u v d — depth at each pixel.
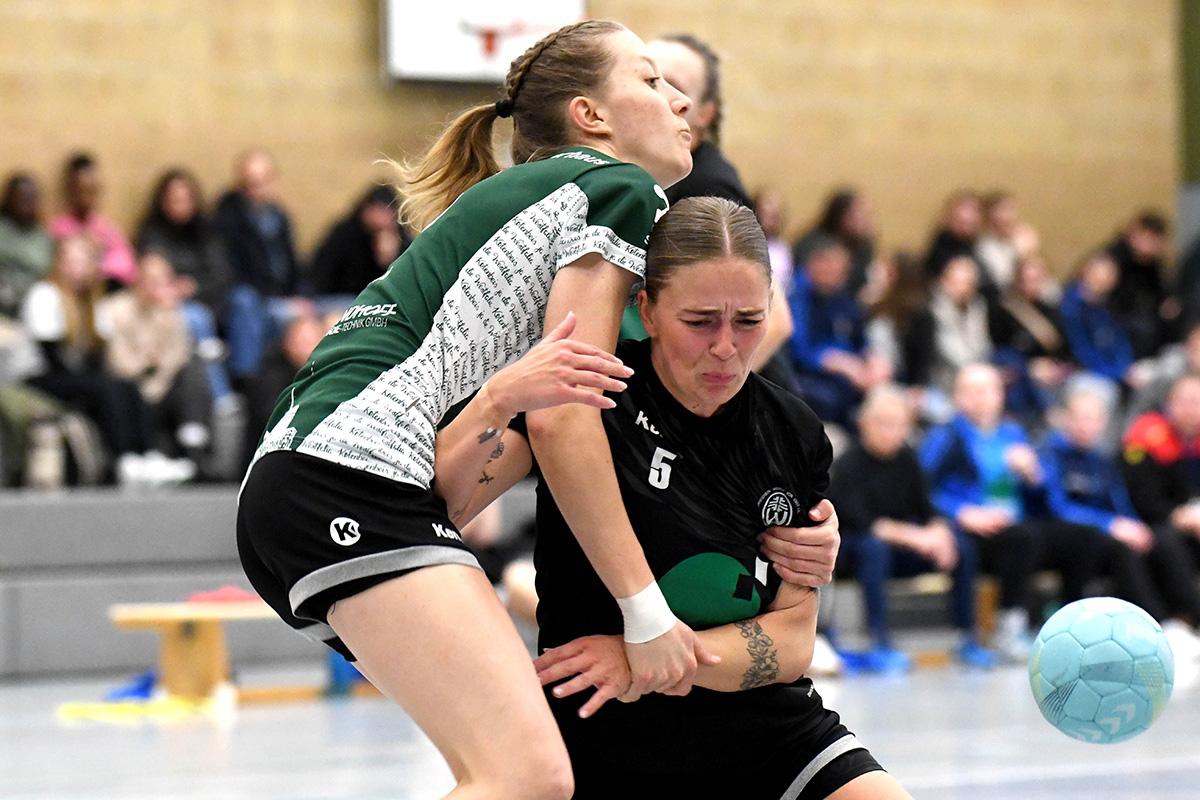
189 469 12.15
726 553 3.38
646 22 17.23
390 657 3.03
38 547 11.35
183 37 15.66
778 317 5.39
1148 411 14.00
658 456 3.35
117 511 11.58
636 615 3.19
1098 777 6.00
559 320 3.17
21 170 14.96
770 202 14.88
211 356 13.18
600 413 3.24
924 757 6.59
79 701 9.76
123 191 15.40
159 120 15.55
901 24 18.53
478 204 3.29
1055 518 12.00
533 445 3.20
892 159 18.48
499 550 11.13
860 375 13.65
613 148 3.44
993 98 18.95
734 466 3.39
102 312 12.74
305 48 16.08
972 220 16.52
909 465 11.30
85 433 11.98
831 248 14.23
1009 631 11.44
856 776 3.38
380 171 16.28
